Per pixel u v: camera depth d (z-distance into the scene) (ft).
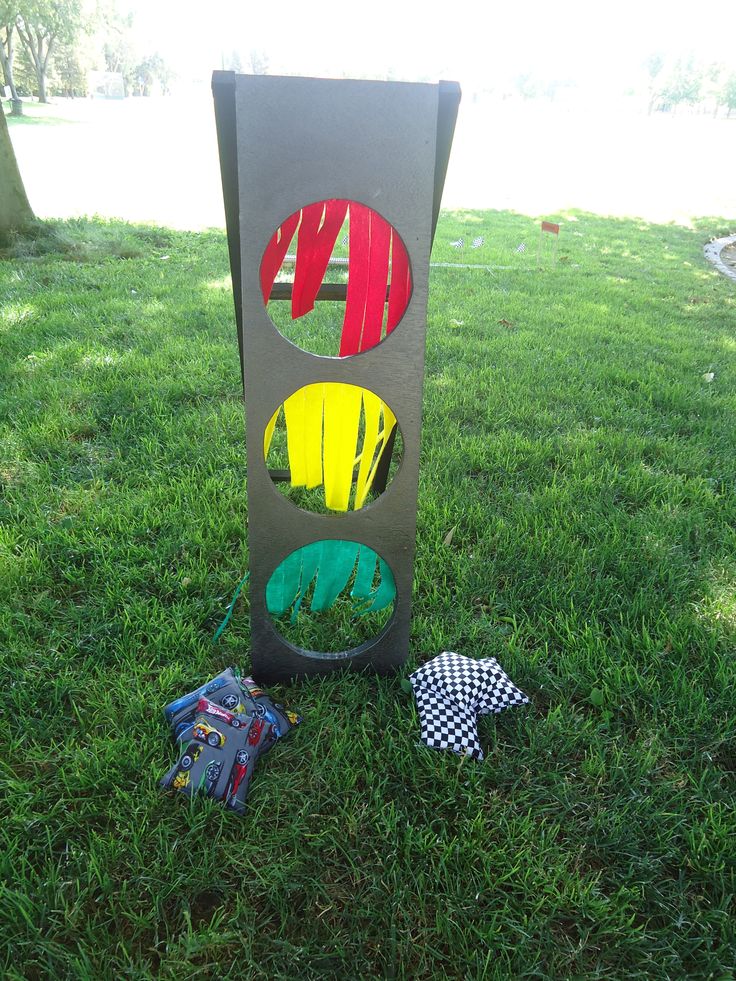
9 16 117.60
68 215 30.66
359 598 6.64
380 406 6.42
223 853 4.91
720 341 17.47
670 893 4.81
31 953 4.34
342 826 5.18
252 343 5.11
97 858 4.80
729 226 39.73
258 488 5.58
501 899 4.73
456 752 5.68
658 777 5.63
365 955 4.45
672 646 6.88
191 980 4.27
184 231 28.37
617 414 12.30
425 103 4.67
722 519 9.18
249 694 5.87
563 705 6.22
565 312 19.21
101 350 13.87
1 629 6.67
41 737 5.73
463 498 9.30
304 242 5.55
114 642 6.62
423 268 5.05
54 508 8.71
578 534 8.71
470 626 7.09
